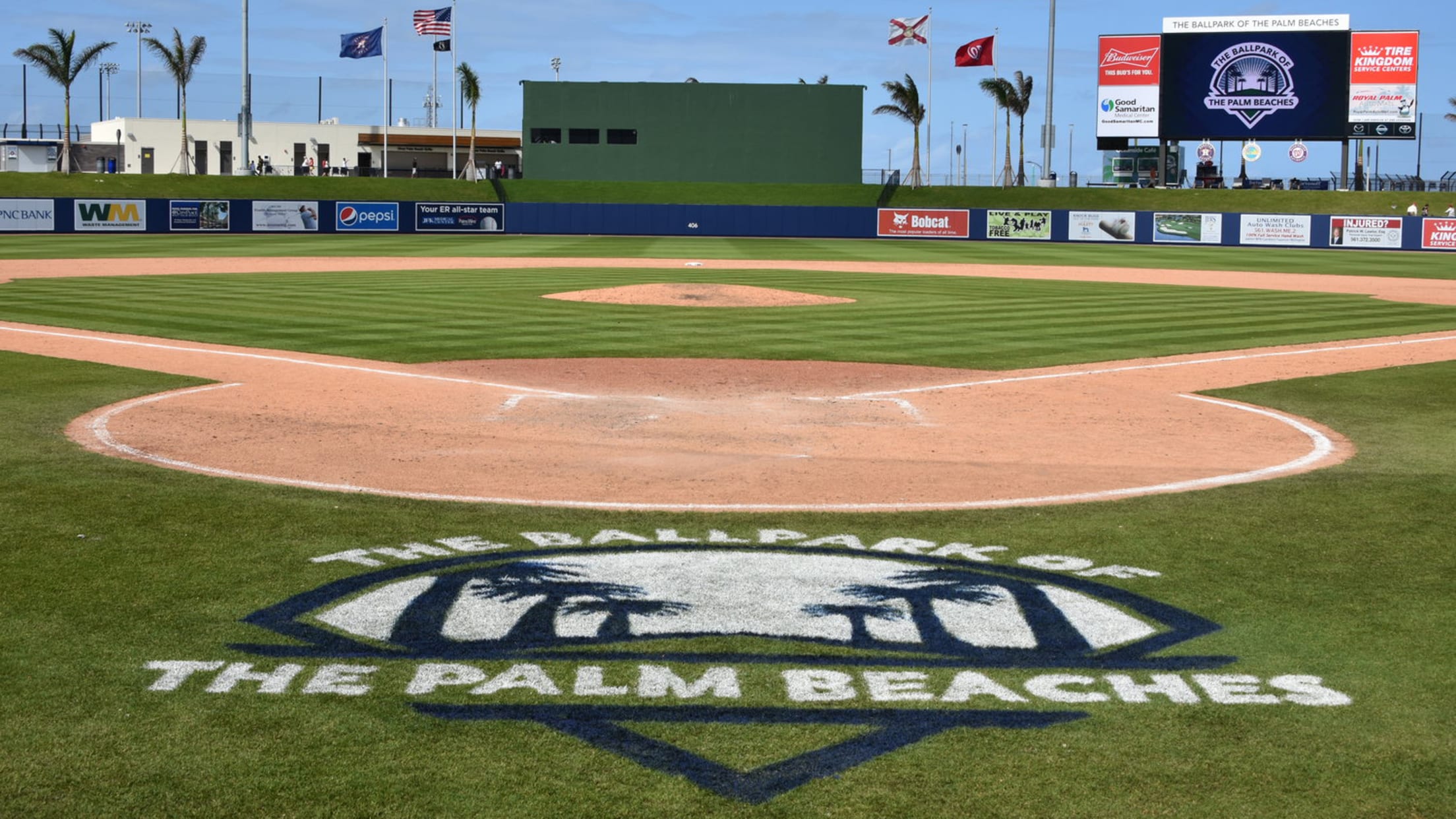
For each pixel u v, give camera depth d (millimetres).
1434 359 17953
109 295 25453
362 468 9820
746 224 63812
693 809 4254
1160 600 6531
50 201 54094
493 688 5262
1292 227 58250
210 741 4738
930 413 13078
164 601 6328
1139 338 20125
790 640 5887
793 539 7723
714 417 12664
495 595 6520
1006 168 72062
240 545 7398
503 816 4191
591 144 73312
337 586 6633
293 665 5496
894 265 41344
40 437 10891
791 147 73188
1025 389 14820
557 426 12000
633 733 4844
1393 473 9969
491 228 62656
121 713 4973
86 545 7340
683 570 7012
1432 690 5328
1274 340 20000
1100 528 8062
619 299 25656
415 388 14250
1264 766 4613
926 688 5320
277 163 79500
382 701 5121
